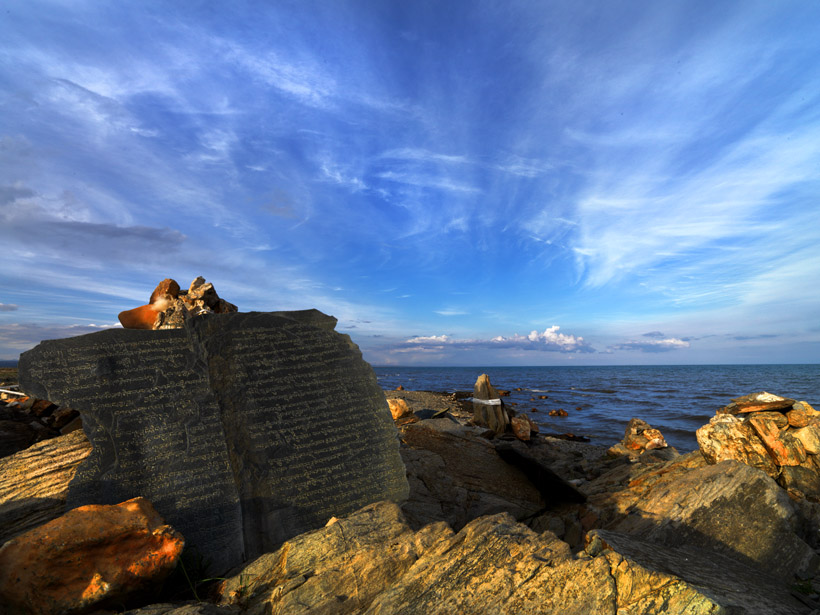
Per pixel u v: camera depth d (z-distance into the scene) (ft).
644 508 16.69
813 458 18.45
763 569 13.88
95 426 15.56
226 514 15.40
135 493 15.01
